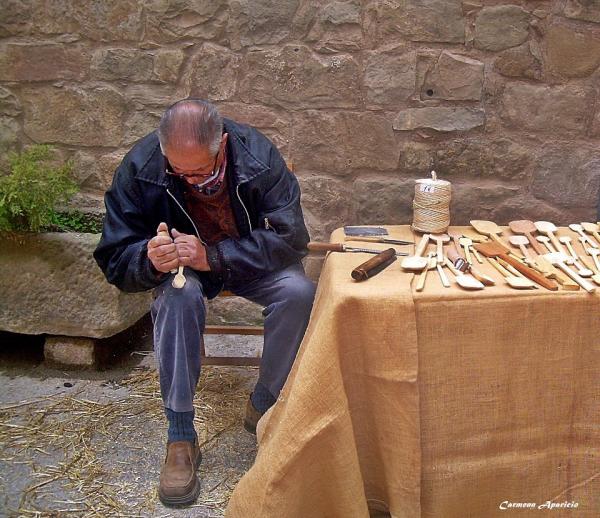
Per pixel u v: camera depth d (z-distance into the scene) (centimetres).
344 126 278
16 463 214
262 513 166
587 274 174
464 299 162
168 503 194
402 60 268
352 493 168
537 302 163
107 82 285
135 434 232
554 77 267
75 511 192
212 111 188
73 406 249
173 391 198
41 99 289
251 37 273
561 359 167
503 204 280
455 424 169
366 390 171
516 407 170
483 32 264
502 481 173
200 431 234
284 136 281
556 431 172
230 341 307
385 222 287
